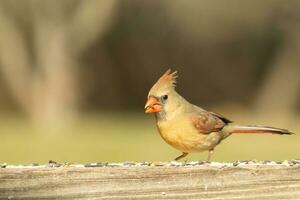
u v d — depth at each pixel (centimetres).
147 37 2916
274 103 2892
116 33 2905
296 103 2883
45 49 2519
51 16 2502
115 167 351
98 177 348
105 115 2828
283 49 2855
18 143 1773
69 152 1531
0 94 2827
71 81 2548
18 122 2516
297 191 352
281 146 1736
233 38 2861
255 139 1989
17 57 2578
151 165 360
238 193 352
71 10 2506
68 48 2531
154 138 1855
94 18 2520
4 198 344
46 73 2523
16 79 2570
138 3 2786
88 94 2952
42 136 1989
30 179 345
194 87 3014
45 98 2525
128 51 2961
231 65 2980
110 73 2983
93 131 2105
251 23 2759
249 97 2995
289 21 2711
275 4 2647
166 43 2936
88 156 1445
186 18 2783
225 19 2739
